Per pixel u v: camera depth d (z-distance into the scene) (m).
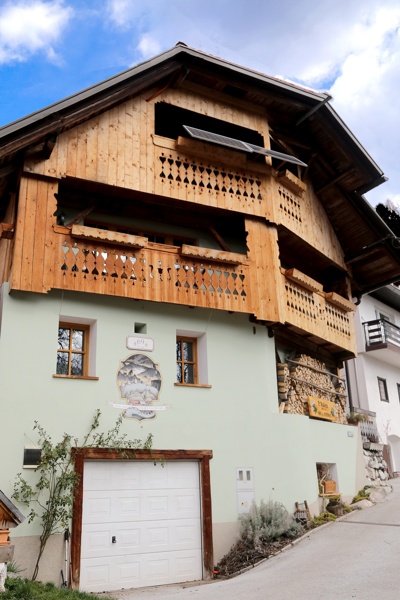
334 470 15.21
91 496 10.77
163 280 12.52
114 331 12.02
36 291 11.05
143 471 11.48
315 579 8.86
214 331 13.38
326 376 17.28
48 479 10.30
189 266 12.95
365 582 8.29
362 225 17.50
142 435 11.59
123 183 12.45
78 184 12.26
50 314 11.41
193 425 12.30
